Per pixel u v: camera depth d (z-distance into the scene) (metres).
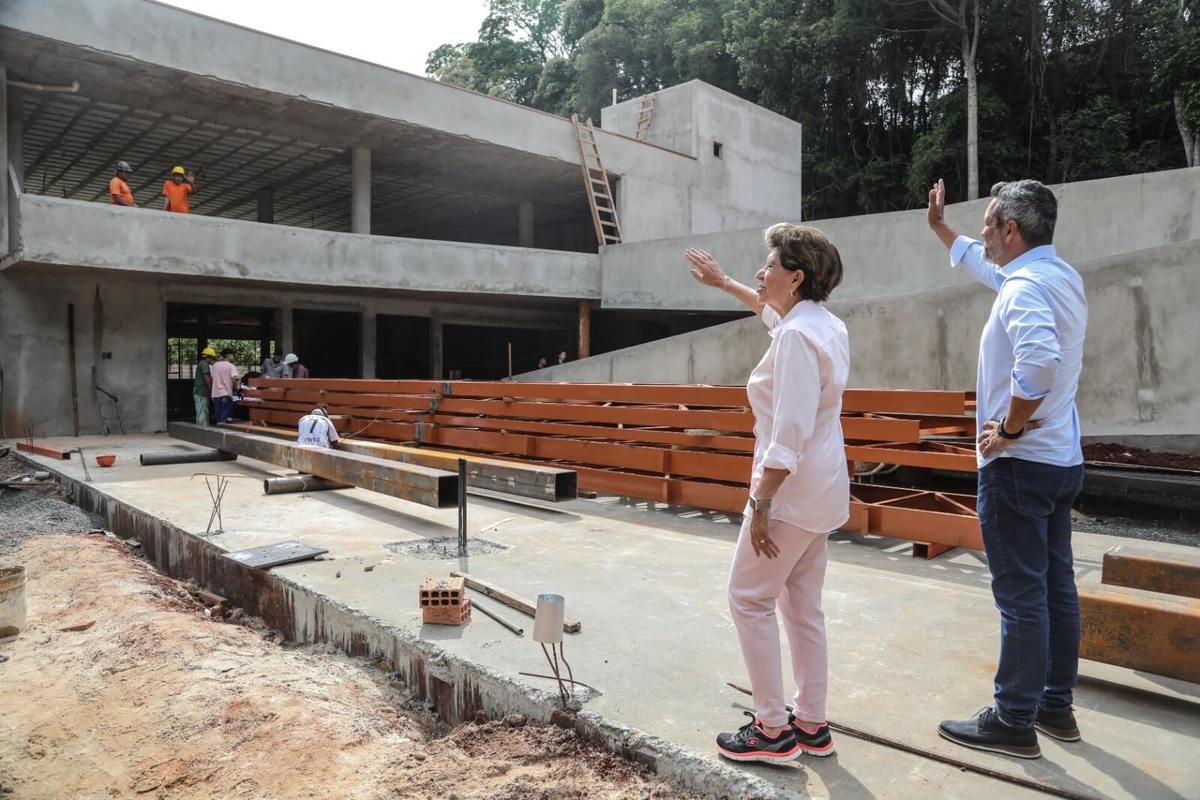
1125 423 7.63
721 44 29.02
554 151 18.20
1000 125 24.62
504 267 16.84
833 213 28.70
